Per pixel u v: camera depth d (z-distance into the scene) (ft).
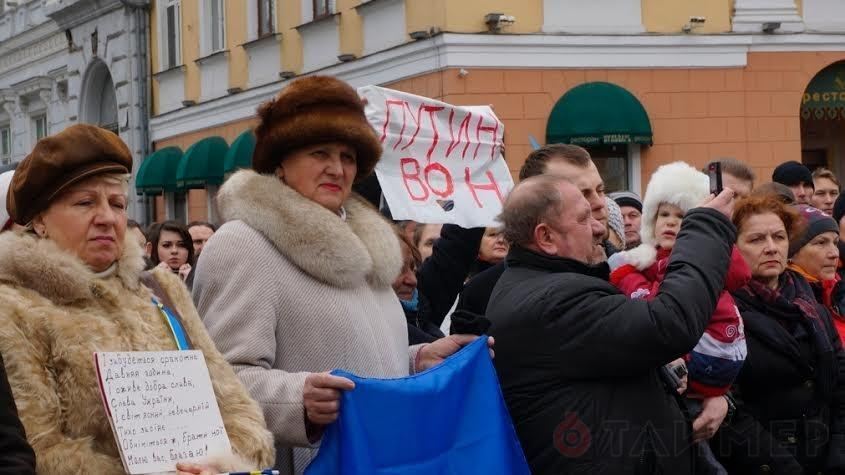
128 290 9.82
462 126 16.02
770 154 45.98
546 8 43.73
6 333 8.75
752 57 45.80
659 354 11.12
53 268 9.17
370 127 11.83
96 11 71.26
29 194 9.53
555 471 11.41
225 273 11.06
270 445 9.96
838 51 46.55
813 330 14.26
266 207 11.20
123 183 9.90
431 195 15.48
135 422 9.01
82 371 8.98
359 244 11.43
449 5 42.57
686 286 11.32
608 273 12.29
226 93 59.31
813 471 14.25
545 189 12.09
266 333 10.88
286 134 11.44
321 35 50.67
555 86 43.88
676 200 13.98
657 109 45.01
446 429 11.05
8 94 85.97
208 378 9.69
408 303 15.05
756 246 14.47
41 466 8.54
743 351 12.99
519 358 11.63
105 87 74.49
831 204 26.55
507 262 12.35
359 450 10.30
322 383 10.30
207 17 61.52
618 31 44.29
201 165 58.95
